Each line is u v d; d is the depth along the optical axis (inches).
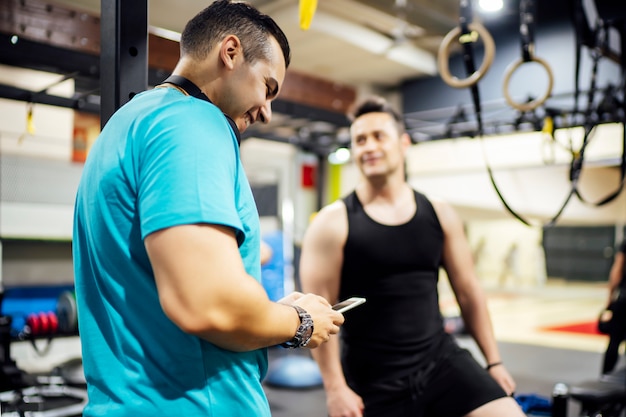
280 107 160.9
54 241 177.3
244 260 32.5
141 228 28.5
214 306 27.0
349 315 70.7
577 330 288.7
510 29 219.8
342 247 69.8
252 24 34.6
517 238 512.1
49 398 120.9
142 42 43.3
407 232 69.9
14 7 81.0
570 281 505.0
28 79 121.6
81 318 33.5
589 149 226.5
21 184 169.5
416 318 69.3
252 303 28.2
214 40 34.0
